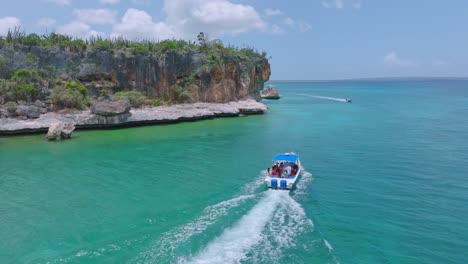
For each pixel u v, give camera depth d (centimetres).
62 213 2000
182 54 6475
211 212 2006
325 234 1742
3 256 1520
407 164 3097
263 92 12062
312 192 2367
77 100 5112
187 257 1496
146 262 1456
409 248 1611
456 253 1573
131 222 1870
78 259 1488
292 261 1481
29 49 5356
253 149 3712
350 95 14425
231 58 7169
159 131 4850
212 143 4031
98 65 5744
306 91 18650
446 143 4028
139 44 6450
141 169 2934
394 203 2169
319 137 4422
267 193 2330
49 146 3812
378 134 4650
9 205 2122
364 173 2820
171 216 1952
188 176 2734
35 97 4975
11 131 4319
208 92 6706
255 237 1695
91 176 2733
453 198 2261
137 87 6075
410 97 12888
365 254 1554
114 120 4978
